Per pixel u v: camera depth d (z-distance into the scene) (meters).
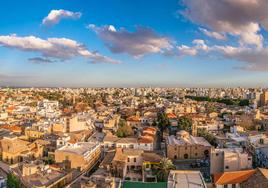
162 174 106.44
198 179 90.81
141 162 122.19
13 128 183.12
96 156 130.38
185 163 139.62
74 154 112.00
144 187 84.38
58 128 181.62
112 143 150.88
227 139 156.50
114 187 86.62
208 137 165.88
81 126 198.88
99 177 91.75
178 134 161.38
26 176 93.94
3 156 129.38
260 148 131.75
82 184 82.88
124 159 116.19
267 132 176.00
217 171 112.25
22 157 127.19
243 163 109.56
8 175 98.00
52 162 115.38
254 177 90.62
